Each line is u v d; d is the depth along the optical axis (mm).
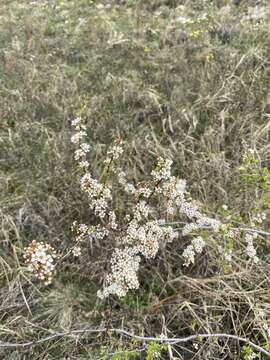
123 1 6125
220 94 4258
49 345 2674
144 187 2590
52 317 2830
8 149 3742
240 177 3408
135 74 4578
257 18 5281
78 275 3051
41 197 3445
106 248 2857
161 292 2889
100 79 4527
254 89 4180
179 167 3652
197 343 2527
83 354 2605
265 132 3826
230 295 2738
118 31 5270
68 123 3986
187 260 2344
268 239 3084
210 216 3201
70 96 4281
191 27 5234
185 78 4480
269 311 2660
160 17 5707
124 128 3904
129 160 3619
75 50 4949
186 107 4137
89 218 3262
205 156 3758
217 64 4527
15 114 4062
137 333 2688
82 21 5367
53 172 3545
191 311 2658
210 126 3902
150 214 3117
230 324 2744
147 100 4215
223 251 2650
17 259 3039
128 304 2877
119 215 3207
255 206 3215
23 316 2832
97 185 2449
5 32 5141
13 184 3582
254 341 2658
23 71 4535
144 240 2297
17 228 3256
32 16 5570
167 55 4773
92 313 2828
